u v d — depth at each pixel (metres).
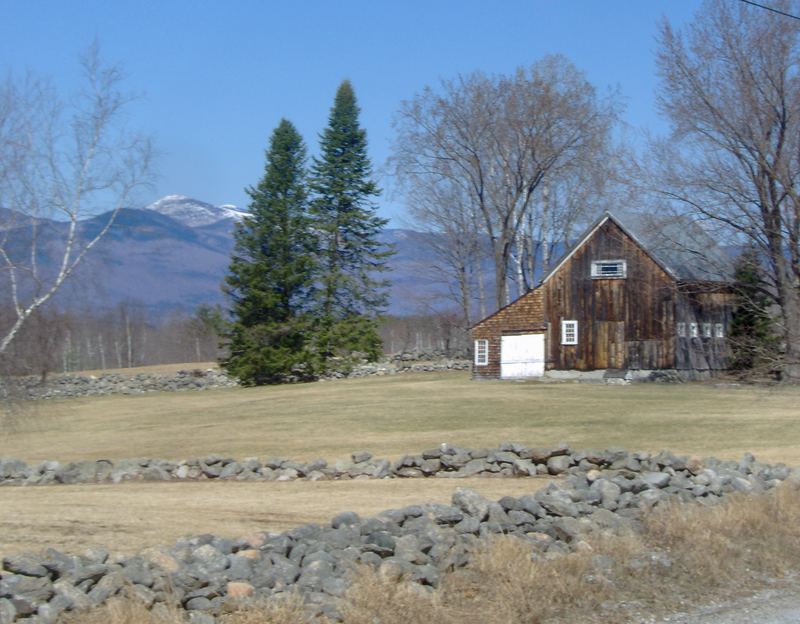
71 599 7.98
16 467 20.50
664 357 48.44
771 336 47.38
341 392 49.16
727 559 11.12
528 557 10.19
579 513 12.31
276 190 69.56
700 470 16.89
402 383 54.44
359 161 78.44
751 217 42.97
